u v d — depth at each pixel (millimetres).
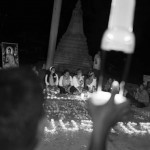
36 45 27094
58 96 12758
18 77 835
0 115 796
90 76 13992
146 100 13125
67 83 13555
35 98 839
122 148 7020
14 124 800
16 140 803
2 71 854
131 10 981
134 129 8922
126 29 981
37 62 21797
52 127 8000
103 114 1213
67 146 6648
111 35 977
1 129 792
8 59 14031
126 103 1232
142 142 7746
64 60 19734
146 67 26453
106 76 18828
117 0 983
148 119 10500
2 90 812
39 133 877
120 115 1209
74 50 19766
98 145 1195
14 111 803
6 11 26812
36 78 878
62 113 9789
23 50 25656
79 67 19562
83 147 6715
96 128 1214
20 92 818
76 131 7969
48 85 13070
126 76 1118
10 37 26906
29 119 820
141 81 21703
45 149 6207
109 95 1261
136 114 11195
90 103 1262
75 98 12766
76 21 20125
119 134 8211
